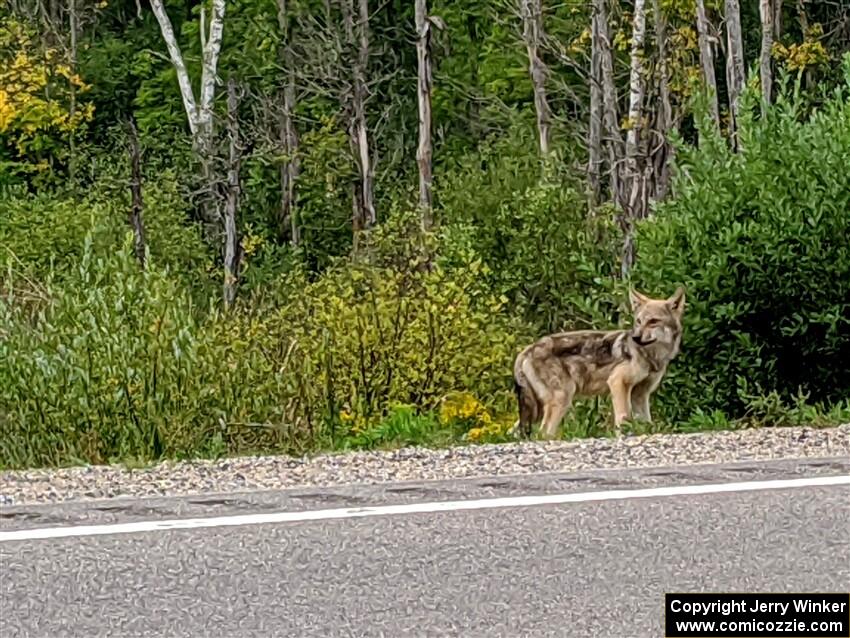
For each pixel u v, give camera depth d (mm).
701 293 15664
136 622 6359
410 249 23641
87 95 49844
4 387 13477
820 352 15547
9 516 8406
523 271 24844
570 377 14562
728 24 30875
